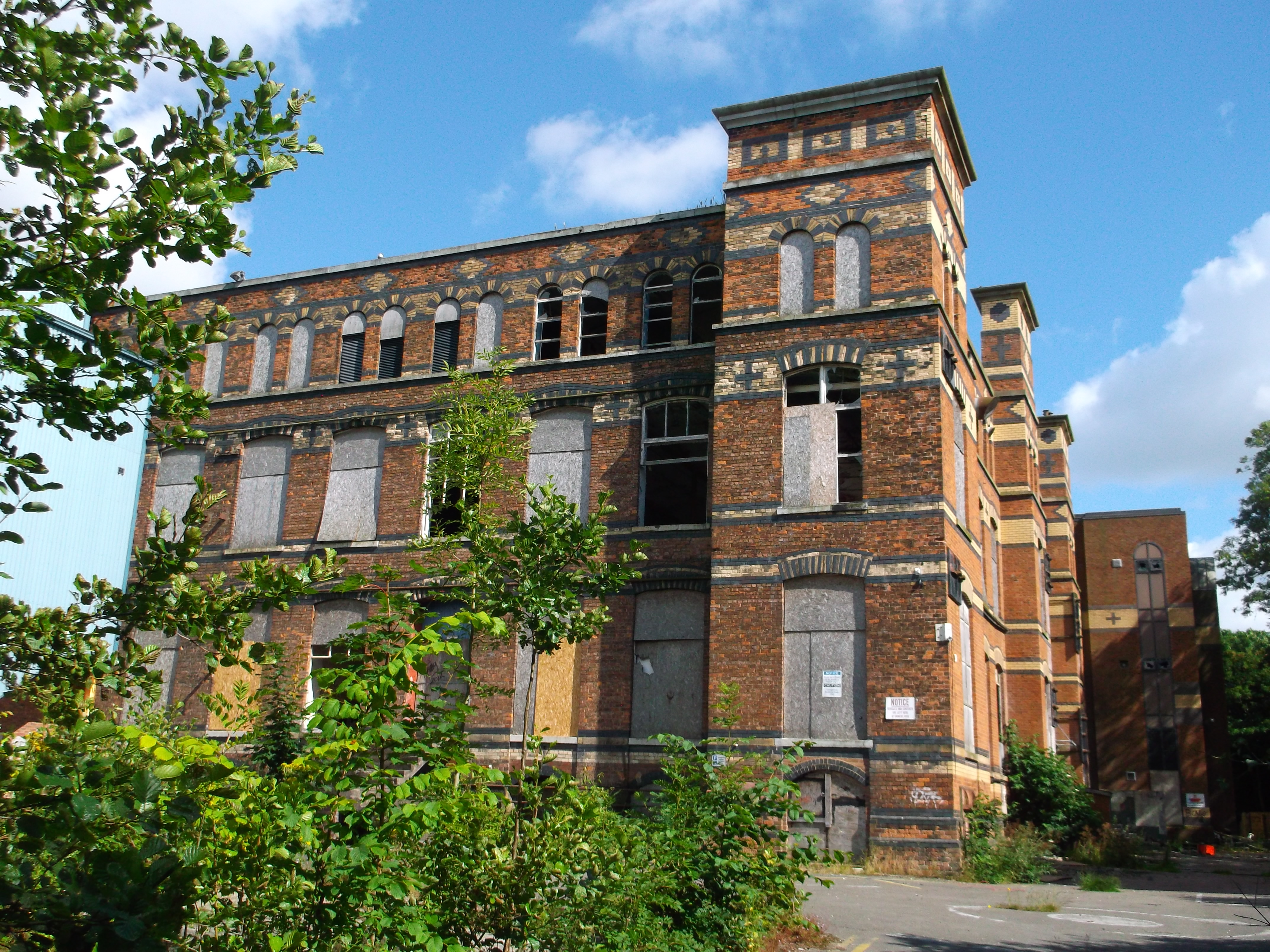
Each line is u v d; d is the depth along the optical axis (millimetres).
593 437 25375
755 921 10398
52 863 4359
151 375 6777
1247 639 66188
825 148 23672
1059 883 19719
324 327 29406
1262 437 43875
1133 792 45594
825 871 19266
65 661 5562
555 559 12680
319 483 28109
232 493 29203
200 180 5527
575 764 23219
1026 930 13445
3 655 5465
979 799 21438
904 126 23172
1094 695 47188
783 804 10617
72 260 5547
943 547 20766
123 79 5727
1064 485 43750
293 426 28812
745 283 23562
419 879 6535
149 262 5652
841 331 22484
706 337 25359
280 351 29766
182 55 5863
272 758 19594
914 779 19922
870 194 23062
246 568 5867
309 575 5977
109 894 4051
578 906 7508
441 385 26172
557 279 27062
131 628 5781
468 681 7309
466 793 6785
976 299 36250
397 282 28906
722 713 13742
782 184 23766
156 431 6078
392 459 27453
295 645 26547
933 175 22922
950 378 22922
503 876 7102
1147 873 23953
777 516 22047
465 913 7027
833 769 20422
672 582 23469
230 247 5777
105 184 5461
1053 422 44375
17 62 5543
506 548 13195
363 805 6316
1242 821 54906
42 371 5562
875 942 12242
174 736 11422
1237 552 44000
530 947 7590
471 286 27938
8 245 5355
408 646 6293
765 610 21703
